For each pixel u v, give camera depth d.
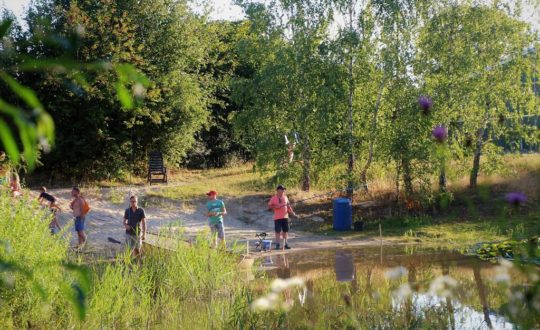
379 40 19.78
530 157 18.45
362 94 20.28
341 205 18.44
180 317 8.29
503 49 19.08
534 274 2.26
